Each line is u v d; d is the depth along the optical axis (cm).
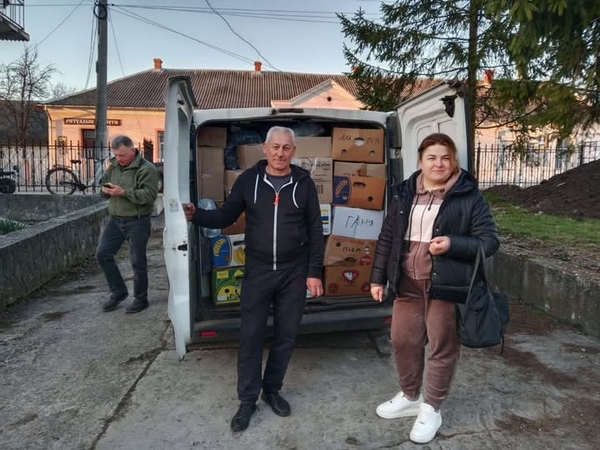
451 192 260
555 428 287
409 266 274
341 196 388
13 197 1098
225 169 381
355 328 364
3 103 3312
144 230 492
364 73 1089
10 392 331
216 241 365
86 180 1472
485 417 299
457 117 300
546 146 898
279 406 303
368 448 269
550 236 629
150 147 2472
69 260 672
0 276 490
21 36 1285
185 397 326
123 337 430
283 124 399
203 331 338
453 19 1009
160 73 3300
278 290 298
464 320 253
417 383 293
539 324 450
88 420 297
